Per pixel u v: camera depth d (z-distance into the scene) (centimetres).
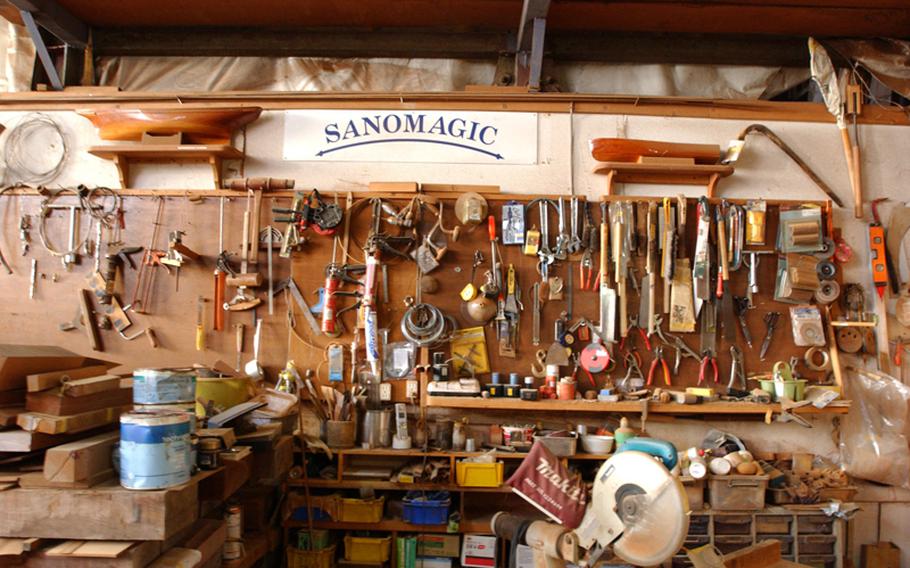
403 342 364
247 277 361
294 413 324
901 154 391
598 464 364
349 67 411
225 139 379
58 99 386
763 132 384
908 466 358
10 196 376
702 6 370
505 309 364
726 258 365
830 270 370
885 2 363
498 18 391
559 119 386
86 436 216
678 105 386
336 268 360
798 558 329
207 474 217
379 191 371
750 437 372
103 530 186
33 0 354
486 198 371
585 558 190
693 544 326
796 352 370
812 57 387
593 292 368
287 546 332
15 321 369
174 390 220
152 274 370
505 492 364
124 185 377
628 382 361
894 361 376
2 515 187
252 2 375
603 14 380
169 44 405
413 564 335
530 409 355
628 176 378
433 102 384
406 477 334
